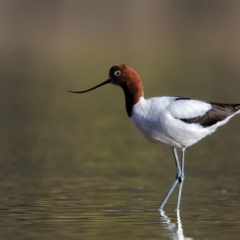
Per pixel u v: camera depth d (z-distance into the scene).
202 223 9.84
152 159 16.06
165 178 13.80
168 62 35.44
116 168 14.89
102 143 18.03
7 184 12.98
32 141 18.05
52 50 39.66
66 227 9.59
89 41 41.78
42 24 45.28
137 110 10.82
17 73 32.25
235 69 33.69
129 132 19.77
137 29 45.56
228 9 48.06
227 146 17.69
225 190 12.50
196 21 46.38
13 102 24.69
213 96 24.83
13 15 46.34
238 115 22.81
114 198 11.77
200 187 12.83
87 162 15.50
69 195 12.00
